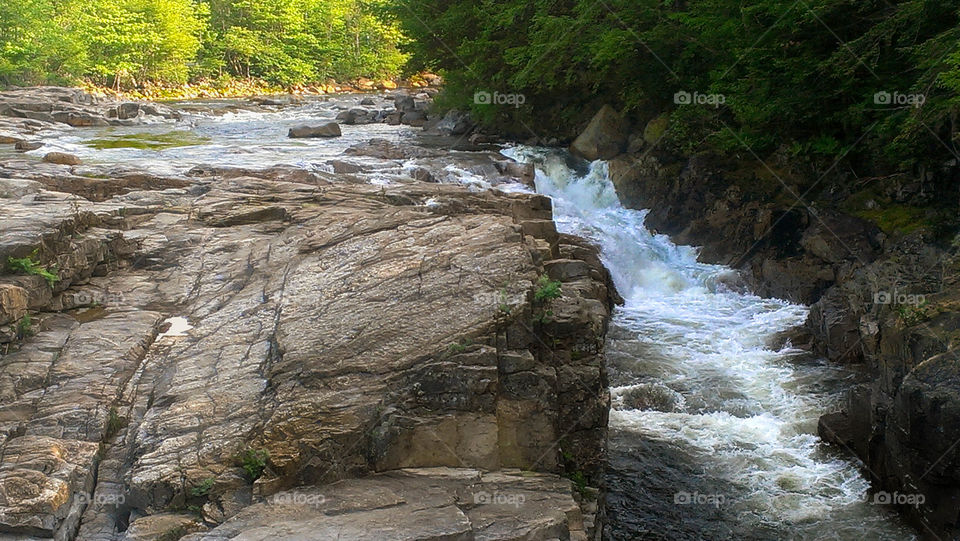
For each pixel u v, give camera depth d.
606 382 8.92
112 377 8.62
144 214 13.18
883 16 14.23
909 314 9.27
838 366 12.20
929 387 8.05
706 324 13.90
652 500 9.17
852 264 14.11
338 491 7.10
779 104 15.37
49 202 12.38
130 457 7.59
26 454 7.35
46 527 6.66
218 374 8.47
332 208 13.49
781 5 14.58
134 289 10.75
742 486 9.41
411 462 7.53
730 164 17.45
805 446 10.15
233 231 12.55
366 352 8.21
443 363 7.75
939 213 14.04
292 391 7.87
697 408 11.13
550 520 6.77
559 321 8.70
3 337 8.91
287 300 9.59
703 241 16.77
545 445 7.84
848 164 15.82
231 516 6.80
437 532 6.45
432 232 10.89
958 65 11.70
